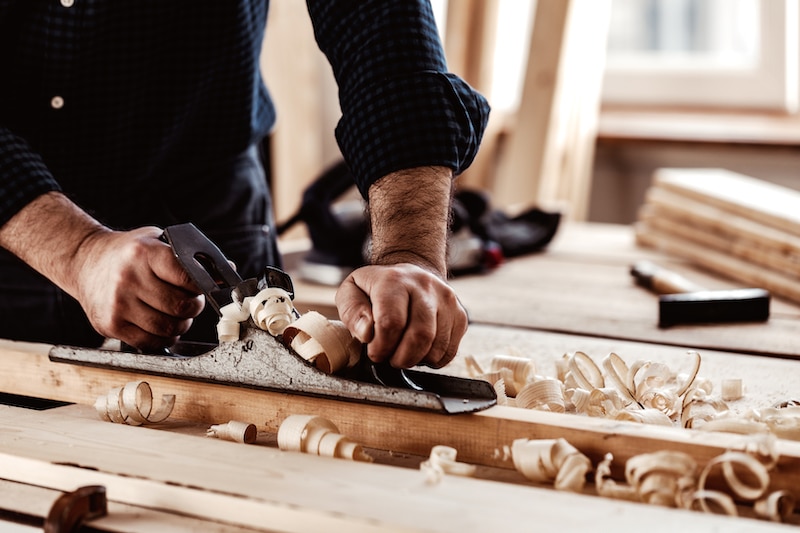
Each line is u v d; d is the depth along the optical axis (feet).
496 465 2.76
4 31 4.12
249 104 4.71
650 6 10.21
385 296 2.82
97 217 4.67
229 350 3.04
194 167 4.79
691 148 9.11
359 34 3.69
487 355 4.22
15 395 3.60
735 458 2.40
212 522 2.38
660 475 2.43
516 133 9.26
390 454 2.87
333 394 2.87
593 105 9.45
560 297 5.63
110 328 3.26
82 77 4.31
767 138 8.78
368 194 3.61
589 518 2.22
